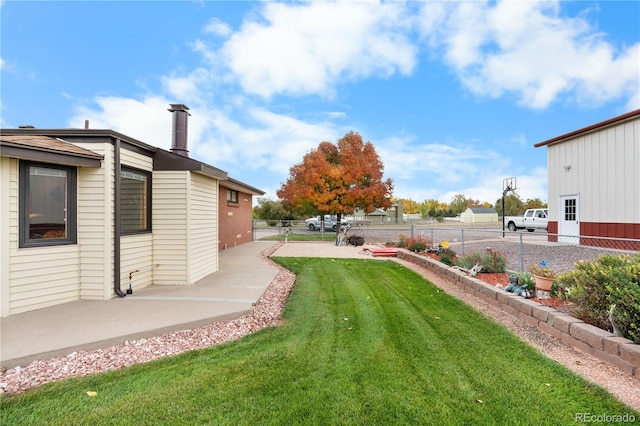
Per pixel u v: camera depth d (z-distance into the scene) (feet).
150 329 12.90
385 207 62.34
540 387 9.12
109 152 17.16
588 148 39.32
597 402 8.39
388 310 16.84
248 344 12.34
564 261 29.60
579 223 40.55
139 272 19.85
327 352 11.56
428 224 127.03
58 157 15.21
